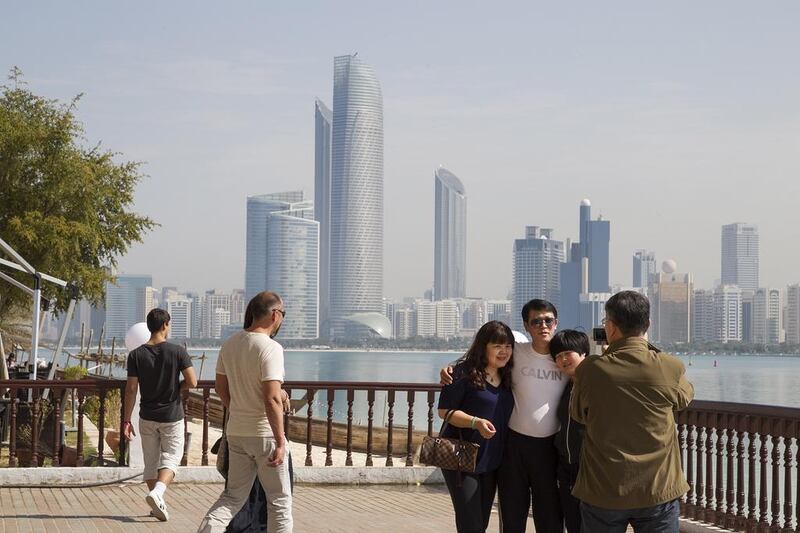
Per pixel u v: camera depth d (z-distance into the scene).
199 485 11.96
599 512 5.39
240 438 7.16
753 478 8.60
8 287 28.77
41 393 13.25
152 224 31.73
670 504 5.37
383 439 20.78
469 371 6.64
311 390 12.75
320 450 20.27
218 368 7.39
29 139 28.33
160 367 9.67
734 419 8.82
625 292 5.63
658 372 5.38
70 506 10.22
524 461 6.66
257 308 7.26
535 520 6.72
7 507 10.08
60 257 27.83
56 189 28.66
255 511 7.31
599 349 7.36
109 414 23.12
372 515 10.15
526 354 6.71
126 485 11.69
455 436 6.68
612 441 5.34
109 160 31.19
